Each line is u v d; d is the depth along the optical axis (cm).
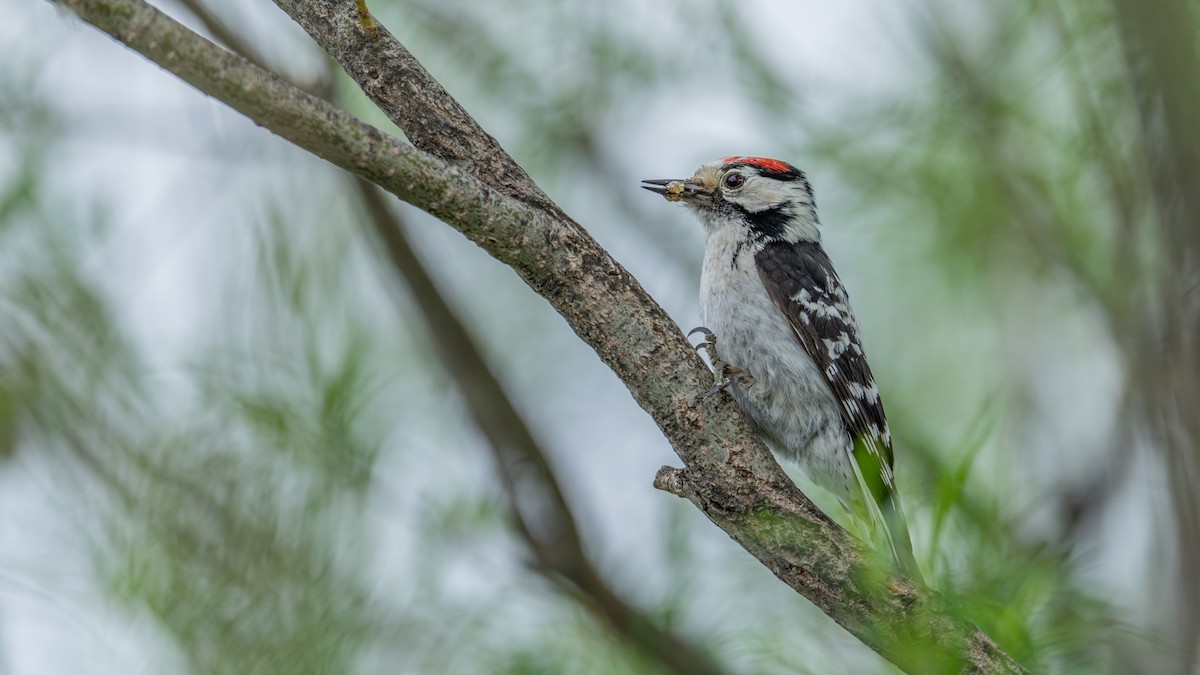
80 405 897
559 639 956
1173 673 720
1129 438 1006
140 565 851
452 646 890
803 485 1185
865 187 1127
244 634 848
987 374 1222
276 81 646
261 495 871
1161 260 797
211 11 1119
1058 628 700
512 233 743
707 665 944
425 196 709
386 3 1270
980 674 700
